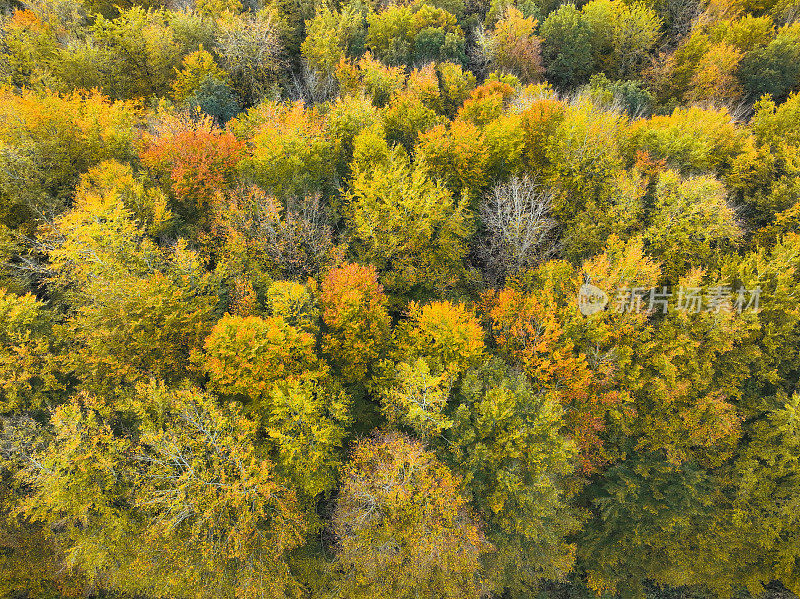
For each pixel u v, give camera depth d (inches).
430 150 1330.0
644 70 2030.0
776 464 1173.1
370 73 1640.0
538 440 980.6
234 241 1149.1
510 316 1156.5
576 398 1111.0
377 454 936.9
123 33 1663.4
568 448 950.4
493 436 997.8
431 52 1908.2
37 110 1215.6
